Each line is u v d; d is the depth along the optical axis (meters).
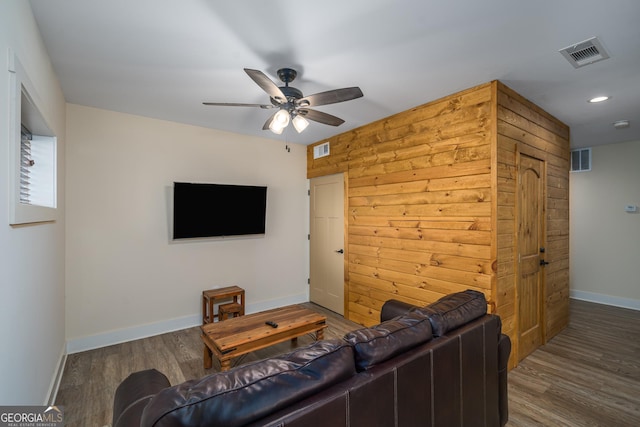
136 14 1.64
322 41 1.90
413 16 1.66
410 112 3.05
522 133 2.73
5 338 1.21
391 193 3.26
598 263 4.69
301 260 4.68
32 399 1.64
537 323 3.09
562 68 2.23
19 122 1.33
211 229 3.70
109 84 2.52
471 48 1.98
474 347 1.54
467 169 2.57
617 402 2.19
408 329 1.33
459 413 1.44
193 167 3.67
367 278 3.57
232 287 3.90
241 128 3.80
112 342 3.15
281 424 0.83
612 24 1.72
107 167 3.13
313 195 4.61
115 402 1.28
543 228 3.12
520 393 2.29
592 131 3.86
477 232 2.49
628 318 3.97
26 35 1.50
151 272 3.39
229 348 2.26
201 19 1.69
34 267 1.68
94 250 3.06
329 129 3.82
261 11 1.62
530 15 1.65
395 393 1.13
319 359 1.03
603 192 4.63
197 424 0.76
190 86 2.56
